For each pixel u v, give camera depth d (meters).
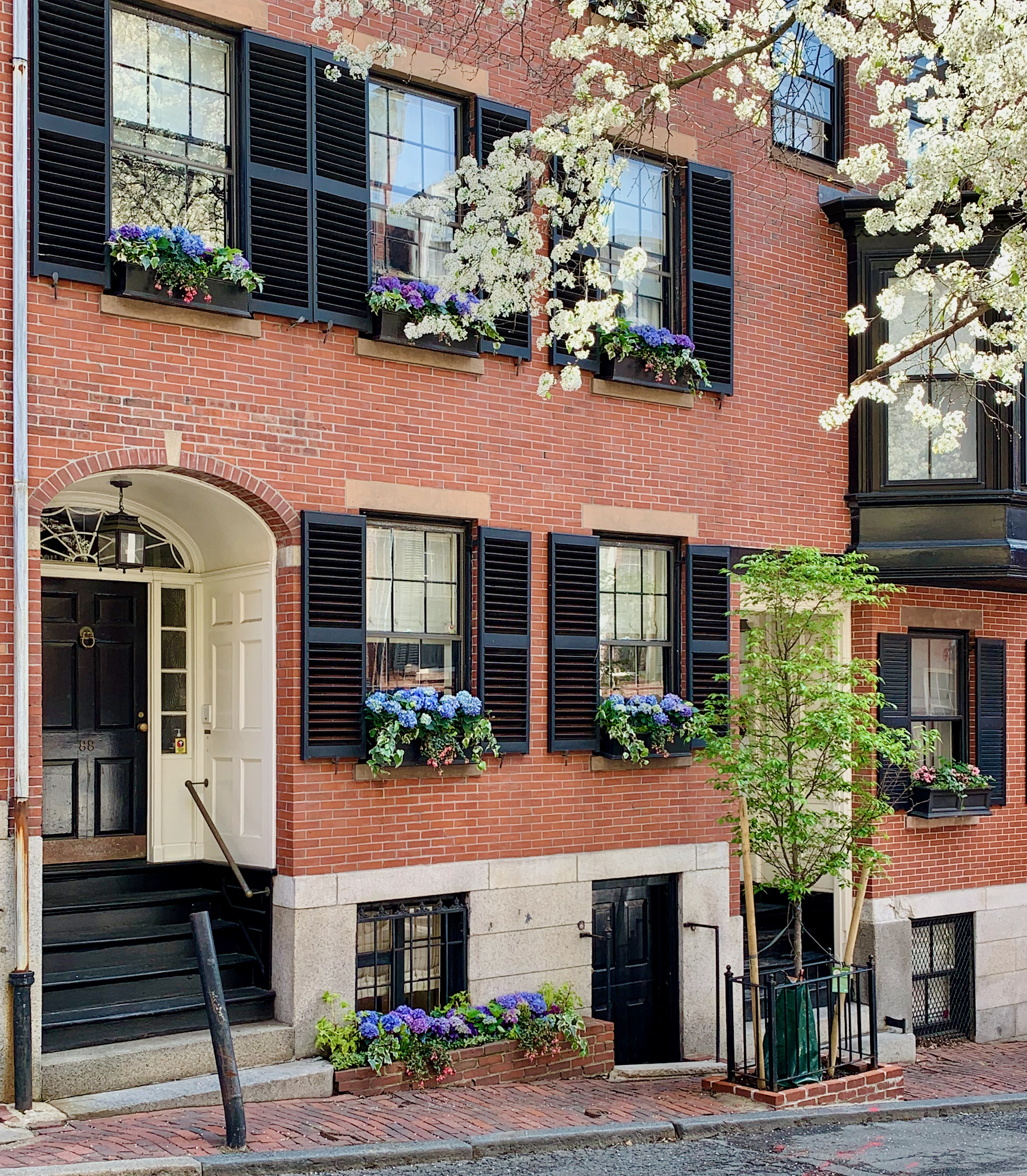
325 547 10.12
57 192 8.94
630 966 12.09
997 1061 13.63
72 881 10.24
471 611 11.09
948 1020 14.53
